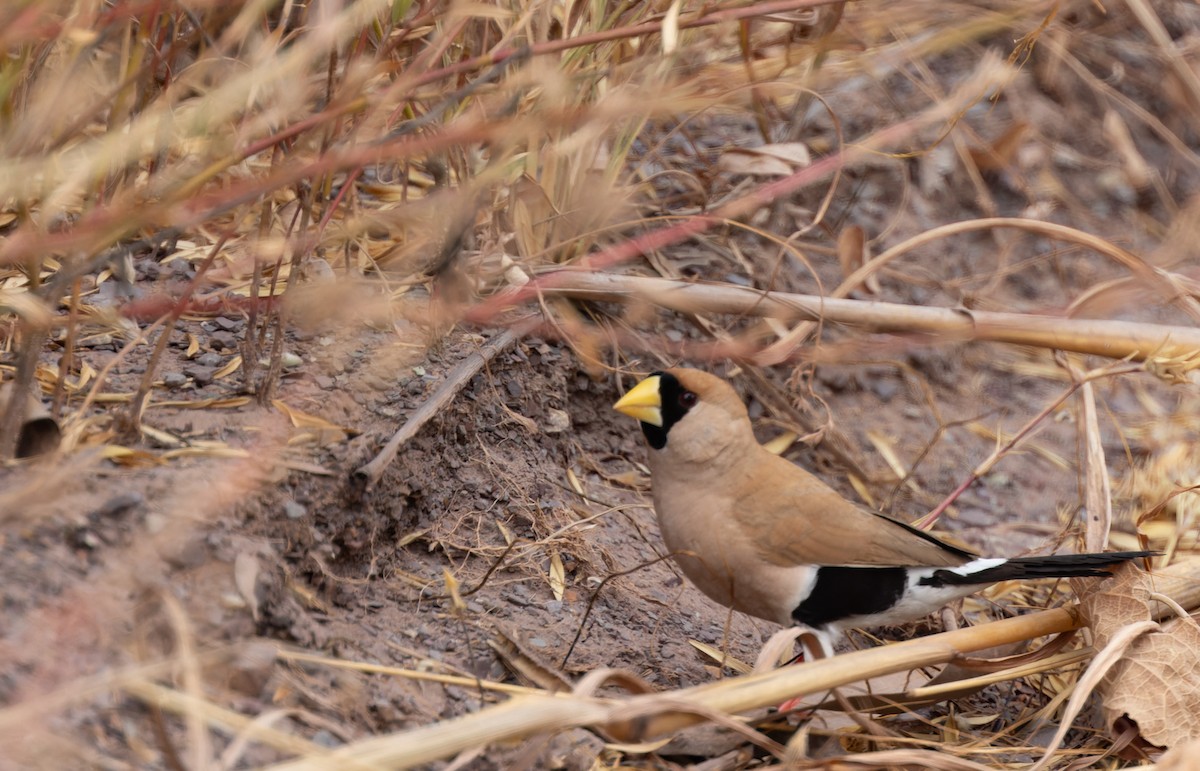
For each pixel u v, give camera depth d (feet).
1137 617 23.56
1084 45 45.88
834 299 31.01
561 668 23.38
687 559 24.58
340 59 27.35
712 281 33.76
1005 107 44.42
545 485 28.91
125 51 24.76
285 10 23.35
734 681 19.99
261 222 24.61
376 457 24.52
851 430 35.88
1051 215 42.39
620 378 31.55
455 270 28.76
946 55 44.80
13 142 20.44
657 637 25.70
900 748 23.34
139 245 21.80
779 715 21.44
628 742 20.80
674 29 21.61
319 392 26.03
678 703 18.22
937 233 30.55
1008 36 44.78
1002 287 40.19
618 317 32.96
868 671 21.08
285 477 22.63
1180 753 19.79
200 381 25.76
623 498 30.68
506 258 31.55
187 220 20.56
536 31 30.01
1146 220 42.78
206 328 27.96
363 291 28.68
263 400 25.07
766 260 36.86
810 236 38.91
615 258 32.04
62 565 18.52
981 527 33.42
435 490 26.66
